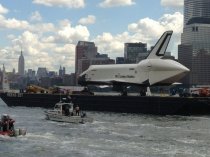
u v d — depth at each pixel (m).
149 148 67.69
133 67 167.50
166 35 171.12
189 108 138.50
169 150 66.06
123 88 171.38
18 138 76.75
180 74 156.50
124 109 149.62
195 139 78.62
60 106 109.81
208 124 106.94
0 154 61.88
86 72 180.50
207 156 61.41
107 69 175.50
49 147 67.56
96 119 118.00
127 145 70.31
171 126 101.44
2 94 180.50
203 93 154.62
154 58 169.62
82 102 158.88
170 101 140.12
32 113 138.38
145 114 141.75
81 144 70.75
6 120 79.94
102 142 73.25
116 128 94.94
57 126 97.44
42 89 189.25
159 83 161.12
